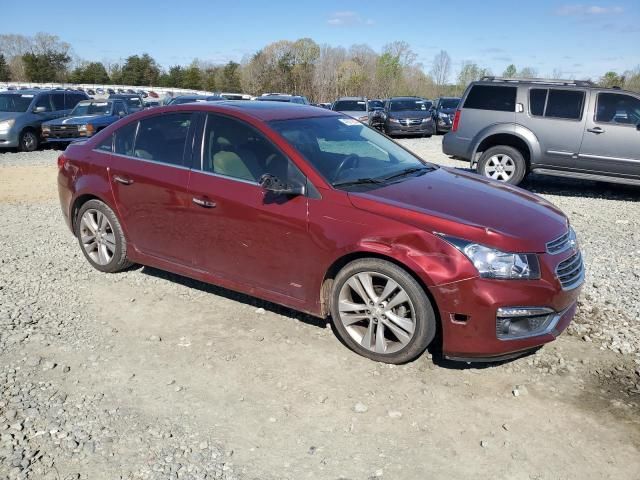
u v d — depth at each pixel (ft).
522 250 11.85
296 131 14.92
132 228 17.04
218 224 14.80
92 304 16.17
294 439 10.51
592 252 21.33
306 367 12.85
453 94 217.77
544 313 12.05
